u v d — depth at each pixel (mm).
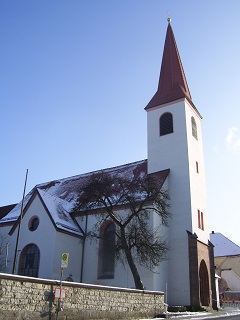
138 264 32875
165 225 35844
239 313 31078
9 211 48281
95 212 37125
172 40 48219
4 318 14141
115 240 35094
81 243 36906
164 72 45844
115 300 20062
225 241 72062
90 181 35562
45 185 51375
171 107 42219
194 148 41094
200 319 22078
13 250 36031
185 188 37250
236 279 65438
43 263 33062
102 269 35438
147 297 22859
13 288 14758
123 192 33219
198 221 37438
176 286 33719
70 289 17422
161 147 41000
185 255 34375
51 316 16156
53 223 34125
